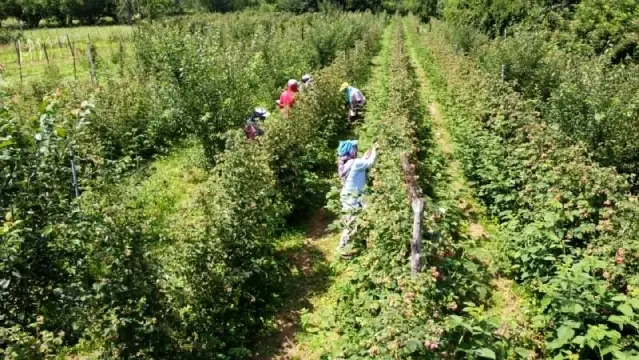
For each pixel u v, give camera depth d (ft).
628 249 17.74
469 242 24.73
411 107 42.68
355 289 21.25
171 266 18.31
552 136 27.53
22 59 87.76
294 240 27.96
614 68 33.37
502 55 49.03
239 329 20.18
